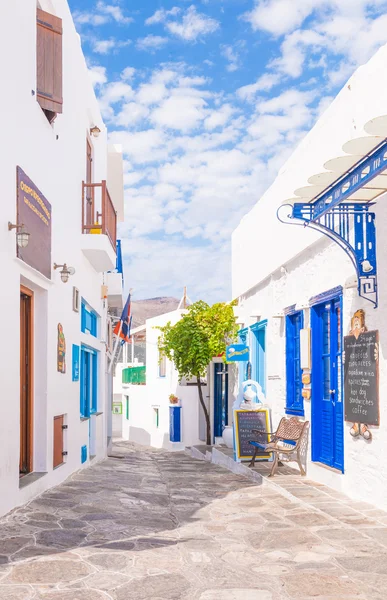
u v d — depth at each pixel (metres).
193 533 6.42
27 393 8.42
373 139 5.40
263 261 13.27
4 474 6.55
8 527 6.18
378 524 6.70
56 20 8.58
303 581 4.89
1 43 6.53
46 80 8.36
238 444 11.92
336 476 8.67
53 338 8.87
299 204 7.46
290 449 10.31
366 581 4.90
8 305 6.65
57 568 5.03
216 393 21.50
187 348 19.91
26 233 6.82
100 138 14.01
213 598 4.48
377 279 7.42
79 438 11.15
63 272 8.93
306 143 10.20
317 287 9.68
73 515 6.97
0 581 4.70
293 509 7.61
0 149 6.46
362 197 7.19
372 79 7.44
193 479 10.86
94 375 15.24
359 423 7.88
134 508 7.68
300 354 10.27
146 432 30.17
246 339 16.05
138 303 105.44
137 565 5.21
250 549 5.80
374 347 7.45
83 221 11.72
